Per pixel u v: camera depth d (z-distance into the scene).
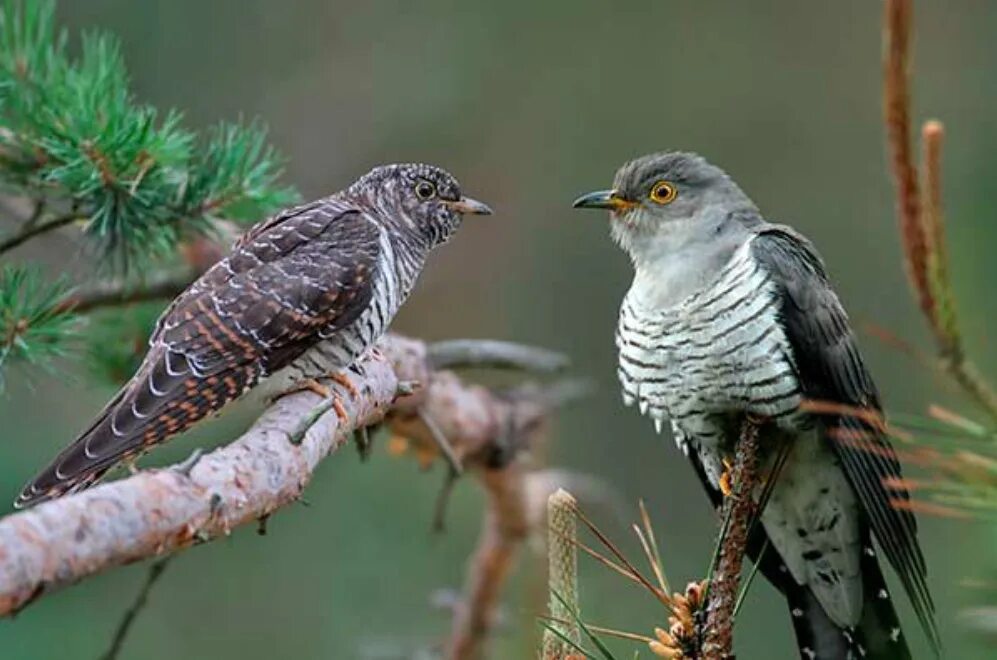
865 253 17.34
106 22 16.08
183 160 8.38
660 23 17.78
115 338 9.73
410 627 13.16
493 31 17.59
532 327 17.09
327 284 8.34
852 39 17.89
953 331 5.05
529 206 17.33
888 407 15.99
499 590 10.74
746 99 17.72
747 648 14.26
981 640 5.62
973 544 6.67
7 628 12.88
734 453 9.21
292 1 17.17
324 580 13.36
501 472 10.55
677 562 15.68
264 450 6.07
